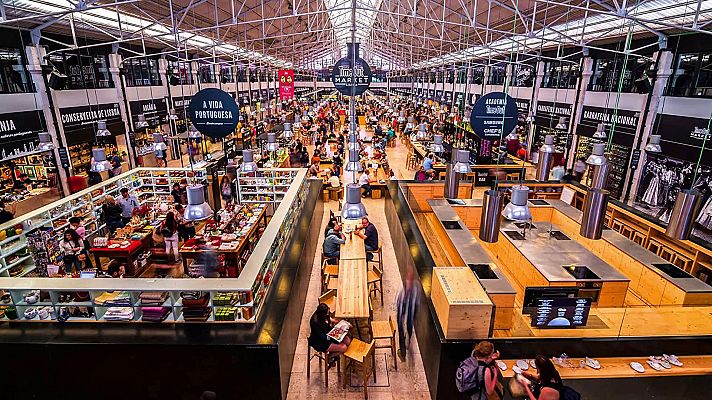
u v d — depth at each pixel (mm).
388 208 11023
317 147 19984
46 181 12438
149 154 18109
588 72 14164
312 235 8477
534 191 11047
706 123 9570
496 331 4512
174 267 8266
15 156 10672
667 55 10594
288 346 5094
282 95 23422
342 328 5078
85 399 4527
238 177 10516
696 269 7152
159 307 4598
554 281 5785
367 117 32500
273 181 10609
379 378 5285
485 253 6348
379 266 8000
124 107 16062
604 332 4543
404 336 5902
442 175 14414
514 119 6531
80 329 4504
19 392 4500
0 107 10328
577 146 14922
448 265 5707
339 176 14273
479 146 14102
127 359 4344
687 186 10305
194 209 5332
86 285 4555
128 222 9359
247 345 4266
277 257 6188
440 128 20609
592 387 4133
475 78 24375
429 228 7652
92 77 14633
